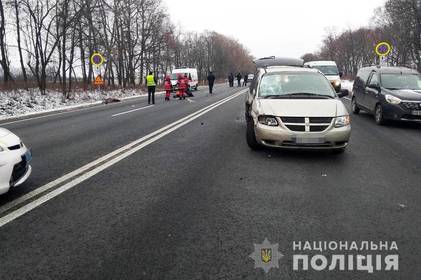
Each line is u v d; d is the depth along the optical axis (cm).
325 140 634
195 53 9206
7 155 442
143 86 4306
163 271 293
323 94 747
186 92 2405
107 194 472
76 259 312
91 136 923
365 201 446
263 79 804
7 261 311
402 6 4059
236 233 359
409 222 385
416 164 625
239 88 4078
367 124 1130
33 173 573
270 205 432
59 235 357
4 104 1823
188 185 508
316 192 479
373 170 587
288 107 659
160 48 4650
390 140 855
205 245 335
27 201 448
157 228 371
